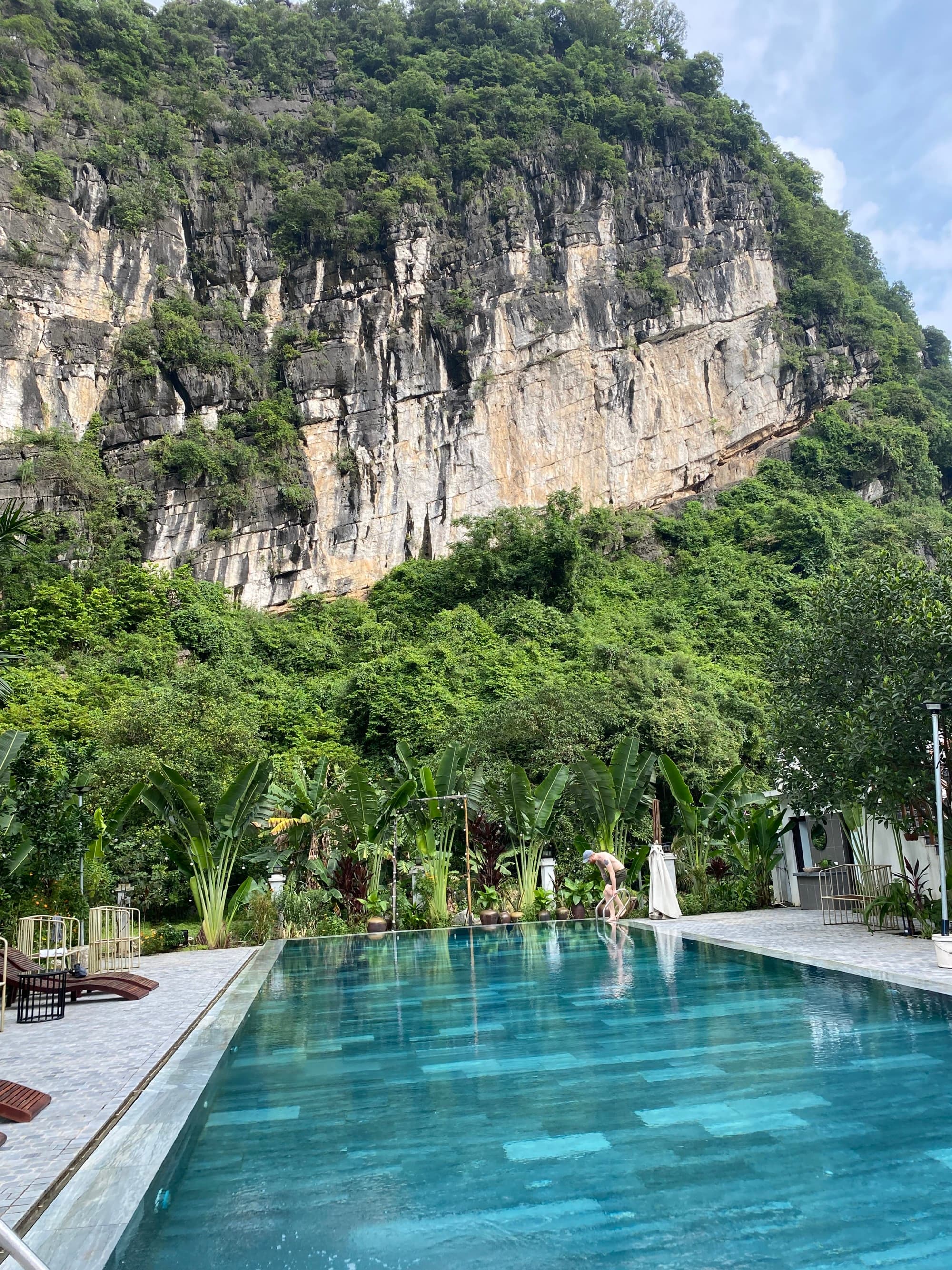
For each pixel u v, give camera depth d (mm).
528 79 63094
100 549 42219
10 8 52969
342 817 16859
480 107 60688
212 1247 3045
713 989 7824
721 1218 3137
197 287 51969
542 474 53875
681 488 57875
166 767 13953
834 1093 4539
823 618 12367
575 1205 3307
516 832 17656
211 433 47188
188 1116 4527
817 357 62062
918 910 11188
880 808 11359
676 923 14195
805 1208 3189
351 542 49125
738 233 62844
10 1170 3805
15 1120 4531
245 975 10227
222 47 63781
